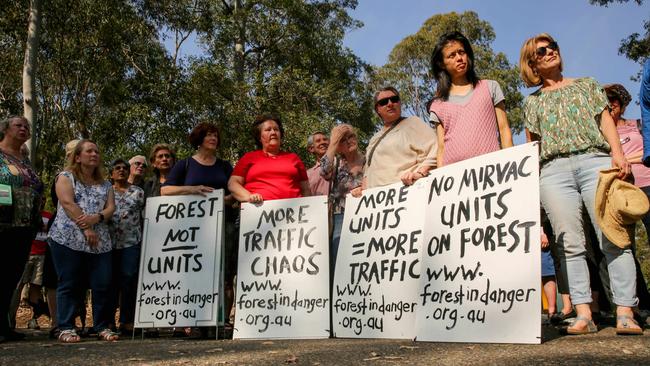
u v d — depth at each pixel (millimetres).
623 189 3068
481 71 25531
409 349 2863
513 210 3129
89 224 4316
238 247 4484
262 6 19875
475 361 2383
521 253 3020
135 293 5066
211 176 4750
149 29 15953
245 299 4234
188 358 2814
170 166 5598
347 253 4082
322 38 20797
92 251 4375
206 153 4832
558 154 3346
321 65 21031
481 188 3322
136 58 16141
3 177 4145
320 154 5867
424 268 3447
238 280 4301
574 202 3285
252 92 18031
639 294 4281
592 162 3242
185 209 4508
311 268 4137
